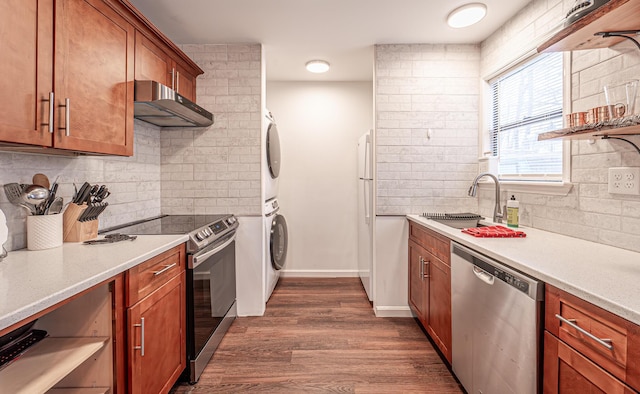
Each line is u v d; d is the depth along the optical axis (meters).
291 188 3.91
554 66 1.93
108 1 1.56
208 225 2.15
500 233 1.74
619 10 1.06
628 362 0.80
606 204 1.53
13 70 1.07
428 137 2.75
